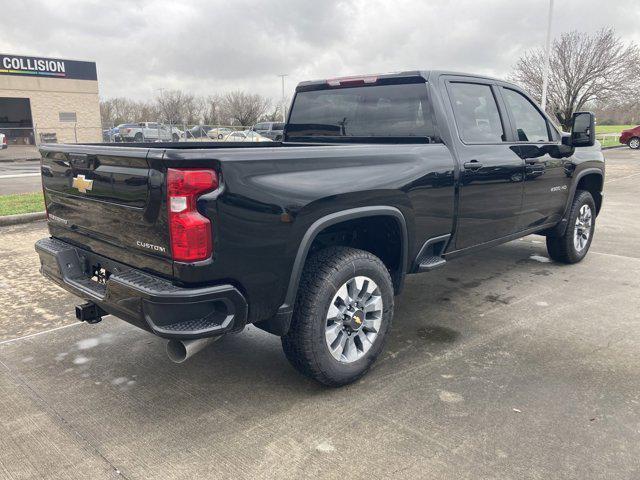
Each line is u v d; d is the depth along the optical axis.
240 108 55.94
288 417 2.96
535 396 3.14
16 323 4.29
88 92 38.16
